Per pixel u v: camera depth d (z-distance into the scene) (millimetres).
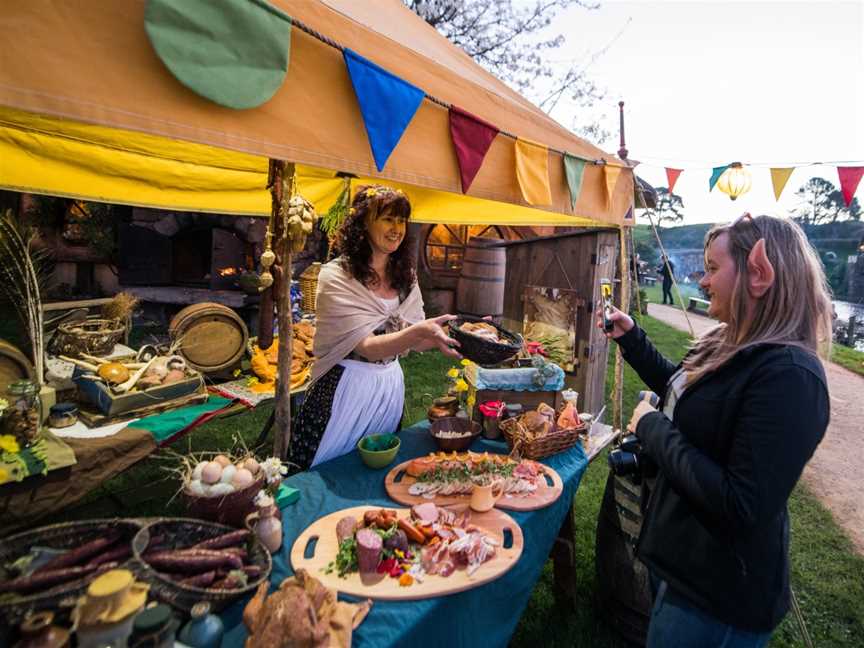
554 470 1909
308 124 1151
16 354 2193
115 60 835
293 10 1181
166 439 2367
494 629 1372
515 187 1937
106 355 2727
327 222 3084
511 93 2602
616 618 2246
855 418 6574
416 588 1144
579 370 3449
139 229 7105
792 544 3439
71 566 890
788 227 1090
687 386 1206
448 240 9453
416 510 1426
